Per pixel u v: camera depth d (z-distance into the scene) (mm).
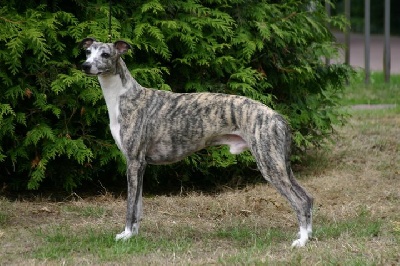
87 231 9000
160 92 8703
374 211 9938
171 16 11164
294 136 11828
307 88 12430
